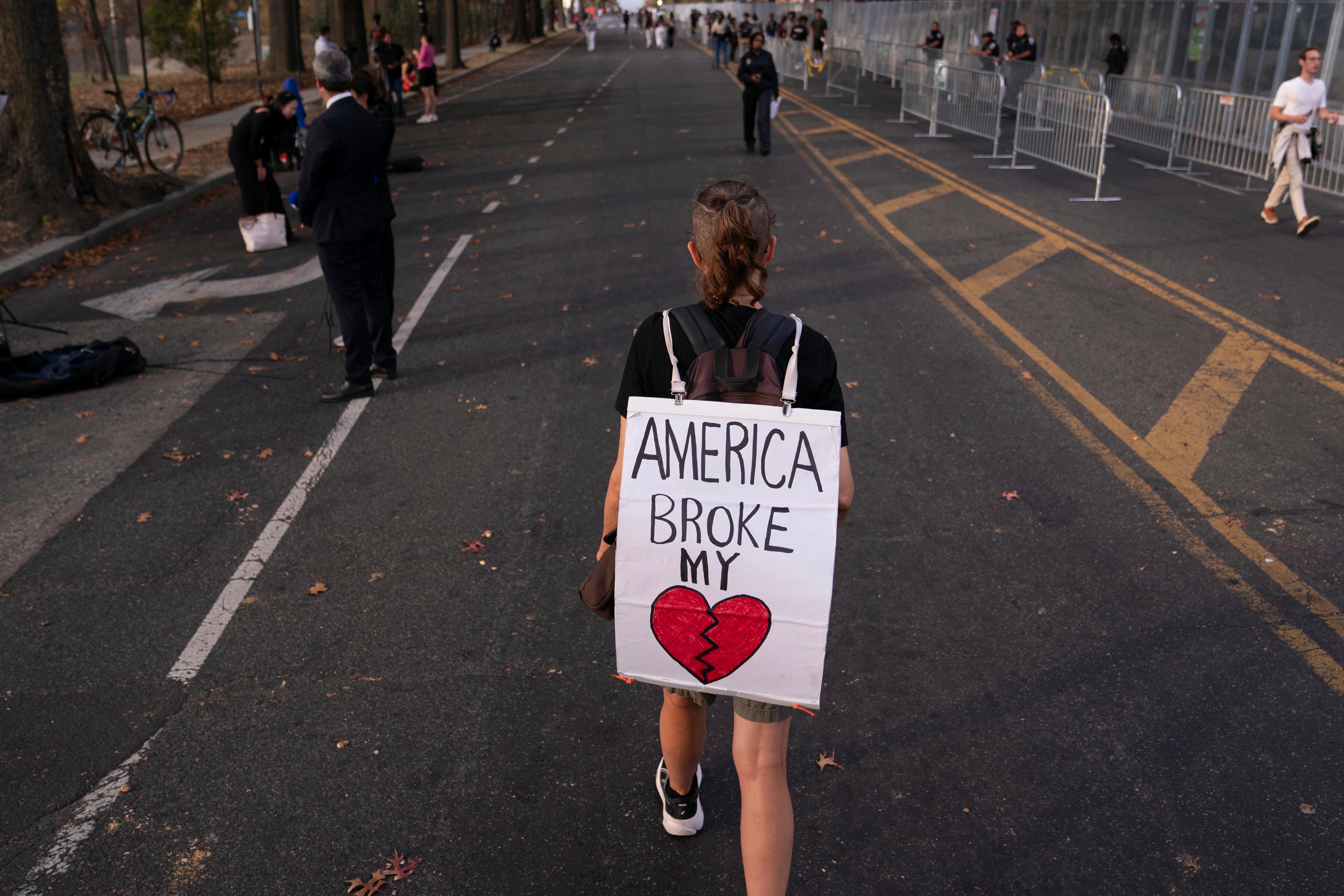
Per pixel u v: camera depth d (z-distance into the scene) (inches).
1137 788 121.0
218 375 277.1
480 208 510.3
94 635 156.7
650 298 339.3
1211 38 666.2
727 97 1045.2
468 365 279.1
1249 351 271.1
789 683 86.3
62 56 470.9
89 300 366.0
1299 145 397.1
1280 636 149.0
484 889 109.0
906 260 378.9
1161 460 208.1
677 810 113.6
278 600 165.5
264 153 430.0
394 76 932.0
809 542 82.9
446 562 176.2
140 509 199.2
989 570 169.3
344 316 246.8
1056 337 287.4
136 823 118.8
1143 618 154.5
